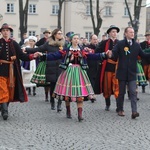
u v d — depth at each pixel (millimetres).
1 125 7918
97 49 9719
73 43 8484
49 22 45406
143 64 12820
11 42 8523
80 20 45750
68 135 7137
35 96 12516
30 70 12719
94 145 6441
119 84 9031
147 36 12984
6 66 8453
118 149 6215
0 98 8359
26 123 8148
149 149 6254
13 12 44812
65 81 8430
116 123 8305
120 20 46688
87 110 9906
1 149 6121
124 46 8867
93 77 11594
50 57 8492
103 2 46188
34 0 44844
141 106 10750
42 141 6664
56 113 9406
